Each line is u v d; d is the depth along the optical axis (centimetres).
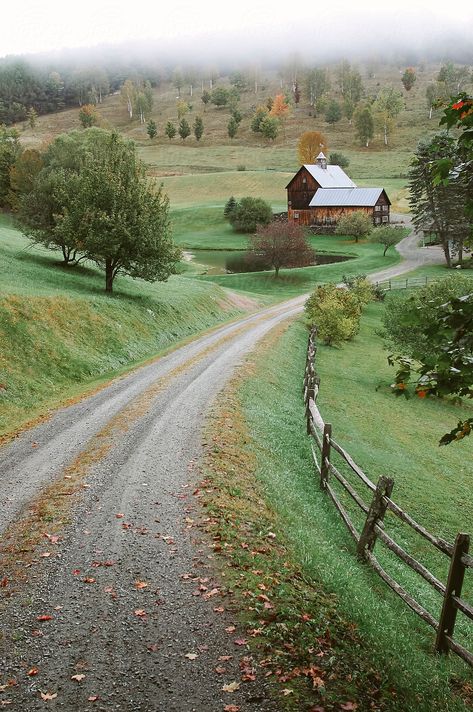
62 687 602
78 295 3400
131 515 1041
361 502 1070
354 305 4247
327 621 727
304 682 607
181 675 618
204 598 762
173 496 1123
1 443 1591
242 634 686
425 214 8275
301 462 1541
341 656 661
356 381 3088
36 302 2800
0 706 572
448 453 2184
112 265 3906
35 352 2447
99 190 3734
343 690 602
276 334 3869
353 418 2352
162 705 576
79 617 729
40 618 724
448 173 473
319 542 1016
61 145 7081
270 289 7006
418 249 9238
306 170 11494
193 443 1473
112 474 1274
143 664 638
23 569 856
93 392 2227
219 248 9962
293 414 2059
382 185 14550
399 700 614
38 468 1348
